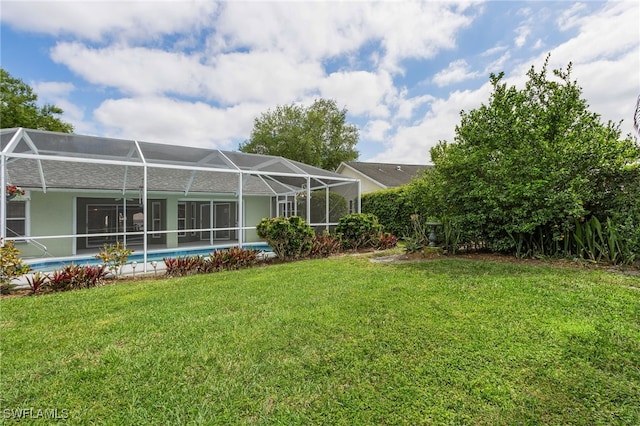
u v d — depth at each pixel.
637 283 5.70
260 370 3.24
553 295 5.17
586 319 4.22
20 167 11.49
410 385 2.93
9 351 3.75
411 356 3.42
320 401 2.75
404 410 2.61
